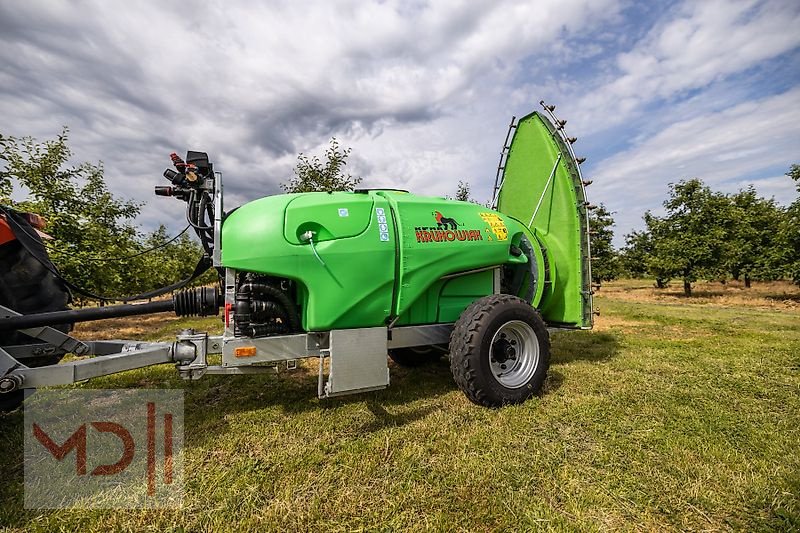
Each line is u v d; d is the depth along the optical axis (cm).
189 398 387
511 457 267
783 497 226
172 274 1350
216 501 225
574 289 472
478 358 344
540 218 512
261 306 315
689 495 228
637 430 308
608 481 241
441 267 360
